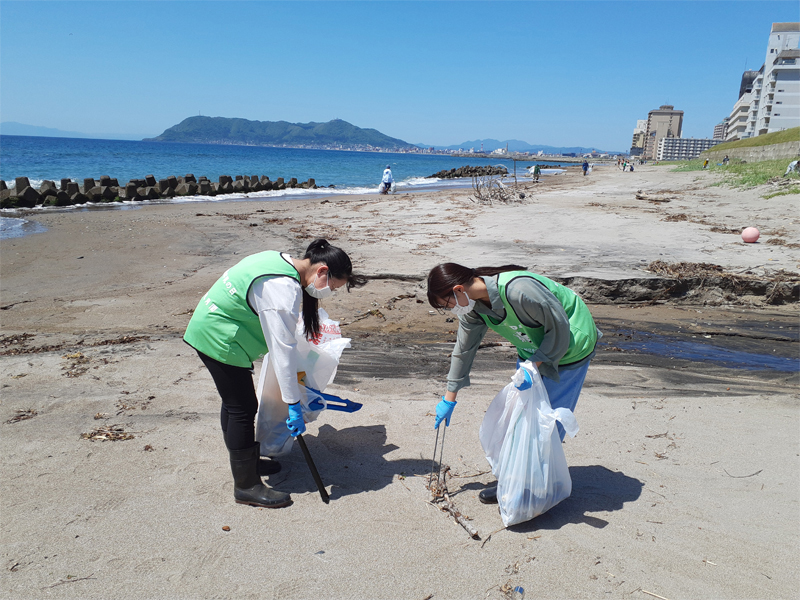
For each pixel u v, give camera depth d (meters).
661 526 2.59
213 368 2.58
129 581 2.15
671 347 5.69
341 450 3.35
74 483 2.82
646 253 9.13
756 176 20.98
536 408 2.49
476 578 2.23
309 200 20.78
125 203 19.38
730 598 2.11
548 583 2.20
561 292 2.56
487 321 2.63
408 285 7.79
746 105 108.44
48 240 11.07
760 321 6.66
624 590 2.16
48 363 4.65
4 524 2.46
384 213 15.50
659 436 3.53
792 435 3.50
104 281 8.09
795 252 9.01
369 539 2.47
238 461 2.67
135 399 3.92
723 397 4.23
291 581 2.18
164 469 2.99
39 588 2.09
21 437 3.28
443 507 2.74
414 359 5.11
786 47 95.75
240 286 2.52
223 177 24.28
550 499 2.56
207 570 2.23
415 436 3.53
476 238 10.88
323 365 2.99
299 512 2.67
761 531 2.53
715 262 8.39
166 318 6.39
